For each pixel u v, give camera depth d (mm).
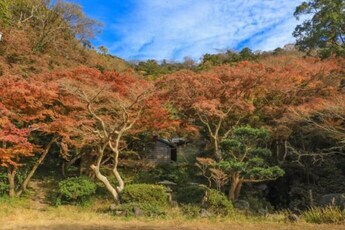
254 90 17125
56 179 18828
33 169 16641
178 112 17375
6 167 16016
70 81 15367
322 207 13180
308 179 17578
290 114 15906
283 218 11930
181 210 13305
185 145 22422
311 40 21875
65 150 15867
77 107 16141
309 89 17297
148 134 19328
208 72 18156
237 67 17938
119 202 14227
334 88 17047
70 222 11070
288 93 17391
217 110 15773
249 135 14422
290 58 20578
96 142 15883
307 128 16219
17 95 14727
